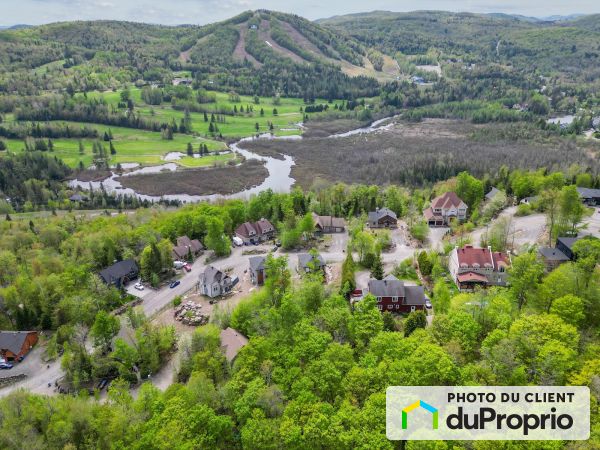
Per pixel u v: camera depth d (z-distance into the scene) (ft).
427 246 437.17
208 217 475.31
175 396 205.57
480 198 520.83
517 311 256.32
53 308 341.21
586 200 499.92
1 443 208.23
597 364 183.21
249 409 194.18
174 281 393.09
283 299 276.82
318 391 201.67
